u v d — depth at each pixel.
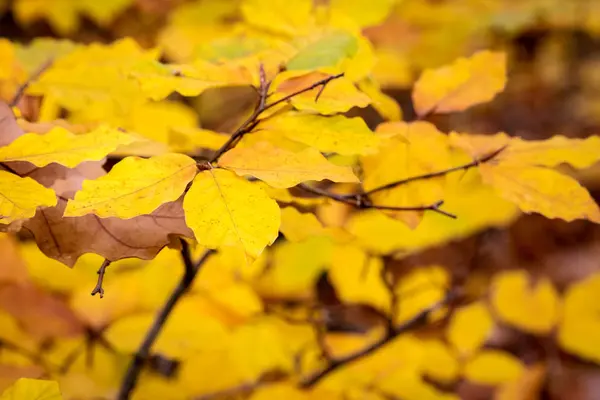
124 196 1.00
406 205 1.12
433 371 1.36
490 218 1.35
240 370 1.31
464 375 1.37
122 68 1.17
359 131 1.07
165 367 1.38
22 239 1.31
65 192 1.04
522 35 2.35
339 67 1.12
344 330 1.46
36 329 1.23
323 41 1.11
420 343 1.35
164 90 1.07
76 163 1.02
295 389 1.26
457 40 1.86
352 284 1.34
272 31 1.20
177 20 1.55
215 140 1.13
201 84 1.07
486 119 2.60
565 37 2.48
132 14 2.01
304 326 1.33
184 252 1.11
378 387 1.29
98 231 1.03
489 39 2.23
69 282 1.32
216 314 1.29
